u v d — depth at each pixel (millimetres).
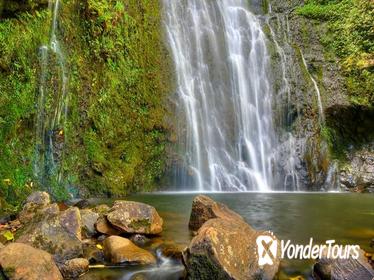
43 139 9320
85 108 10453
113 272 4992
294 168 13383
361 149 13719
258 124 13836
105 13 11234
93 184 10141
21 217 6570
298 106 14125
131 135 11344
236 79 14180
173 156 12070
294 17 15695
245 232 5012
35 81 9258
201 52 13930
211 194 11305
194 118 12812
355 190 12906
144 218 6180
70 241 5281
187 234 6289
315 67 14727
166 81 12664
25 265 4340
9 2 9016
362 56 14211
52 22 10047
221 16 14891
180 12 13859
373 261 4965
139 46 12289
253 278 4508
